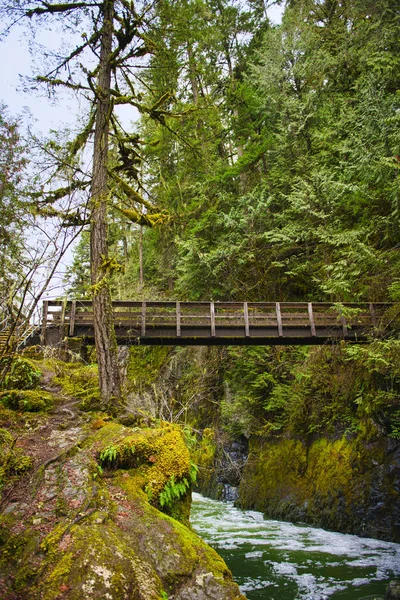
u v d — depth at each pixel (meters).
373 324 12.77
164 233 19.55
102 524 4.09
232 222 18.05
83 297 12.89
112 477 4.96
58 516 4.20
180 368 21.03
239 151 22.66
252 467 15.47
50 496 4.45
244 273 19.41
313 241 17.80
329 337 13.23
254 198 18.78
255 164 22.89
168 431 5.70
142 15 8.21
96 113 8.47
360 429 11.93
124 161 9.26
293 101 19.42
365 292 14.02
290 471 13.77
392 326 12.13
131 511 4.45
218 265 17.81
